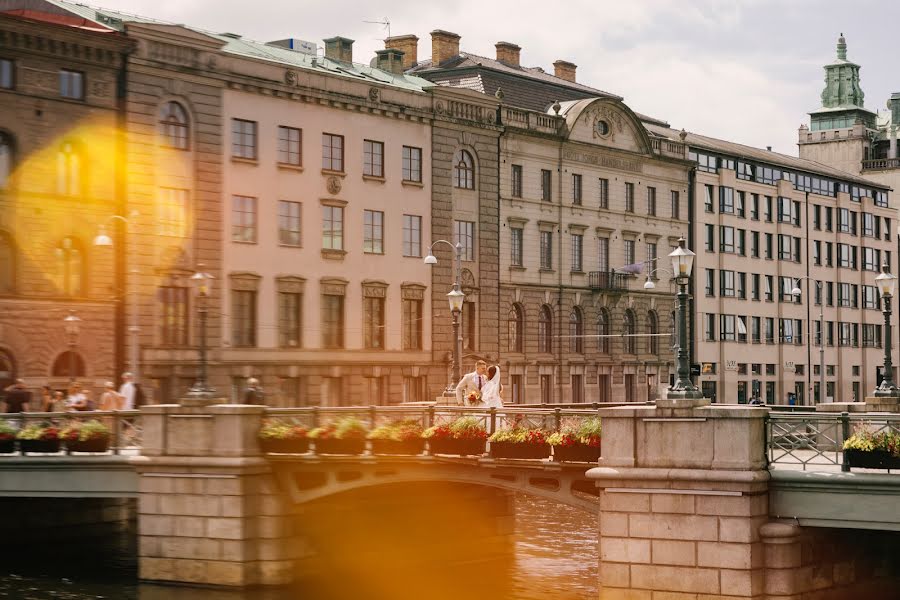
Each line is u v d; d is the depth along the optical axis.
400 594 38.16
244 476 37.41
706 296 99.69
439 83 79.50
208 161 64.62
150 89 62.31
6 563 42.38
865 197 120.69
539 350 84.00
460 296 48.22
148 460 38.12
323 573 39.62
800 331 111.19
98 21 63.19
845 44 143.25
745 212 104.31
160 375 62.09
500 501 47.28
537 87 88.25
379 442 36.16
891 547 34.81
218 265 65.00
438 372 76.38
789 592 29.95
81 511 47.03
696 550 30.27
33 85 58.31
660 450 30.73
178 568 37.91
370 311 73.06
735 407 30.45
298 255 69.00
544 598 37.72
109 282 60.50
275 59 70.25
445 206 77.31
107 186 60.78
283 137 68.56
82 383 59.25
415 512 44.22
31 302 57.88
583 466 32.81
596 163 88.31
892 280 43.34
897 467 29.55
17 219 57.81
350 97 71.44
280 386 67.81
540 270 83.81
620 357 90.00
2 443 39.81
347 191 71.56
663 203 94.81
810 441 30.83
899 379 125.50
